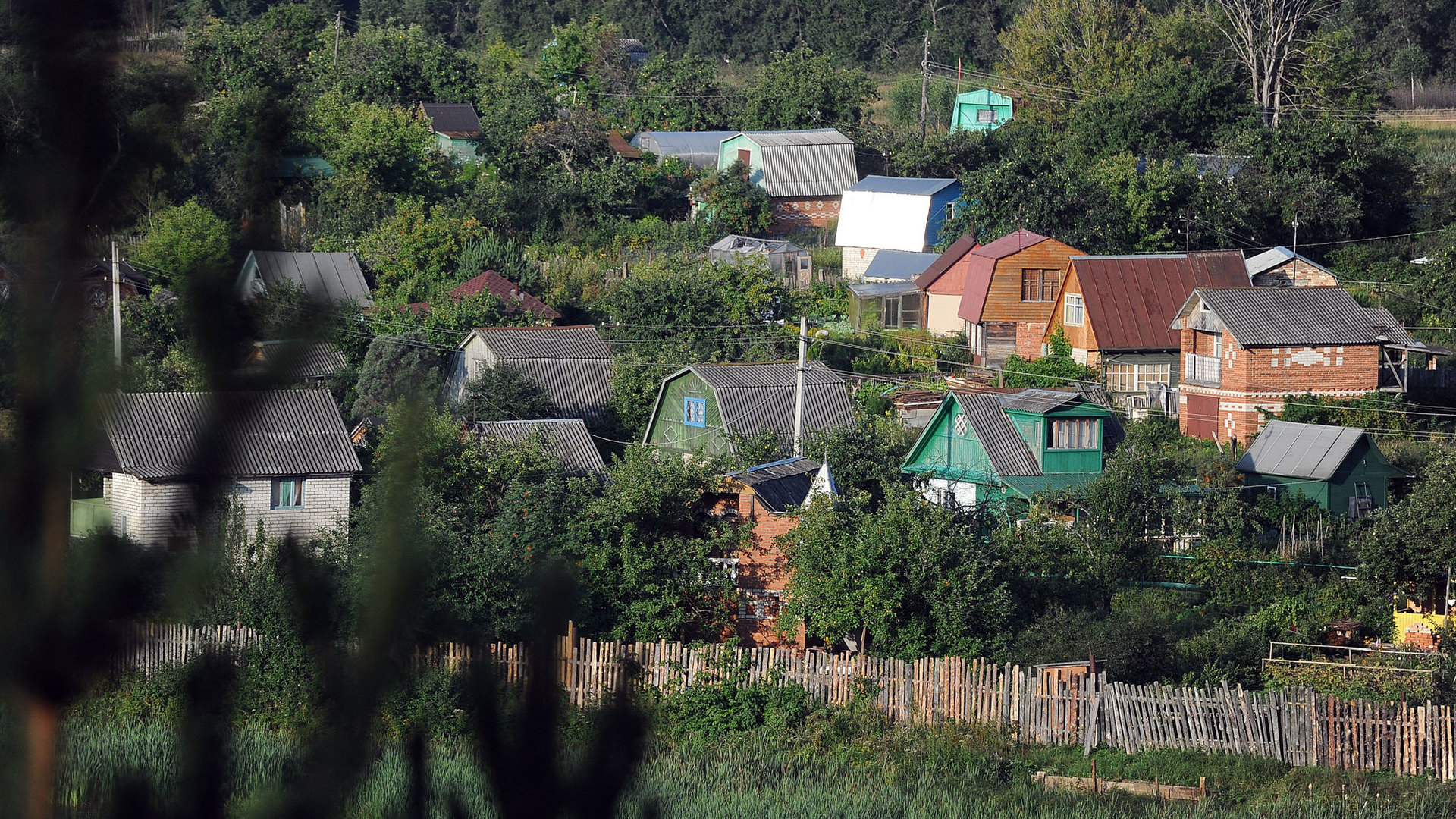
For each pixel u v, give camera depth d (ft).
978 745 214.90
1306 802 187.83
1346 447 392.88
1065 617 265.54
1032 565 312.29
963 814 183.42
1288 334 466.29
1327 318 473.26
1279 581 317.42
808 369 426.10
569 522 265.13
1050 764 209.97
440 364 475.72
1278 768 207.21
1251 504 379.76
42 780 42.86
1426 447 437.17
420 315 510.58
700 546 267.59
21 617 41.57
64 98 41.22
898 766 208.23
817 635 262.26
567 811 44.01
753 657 232.32
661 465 286.05
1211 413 480.64
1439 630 260.83
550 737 44.50
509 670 46.42
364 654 45.03
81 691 42.96
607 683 46.83
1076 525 329.31
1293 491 391.24
